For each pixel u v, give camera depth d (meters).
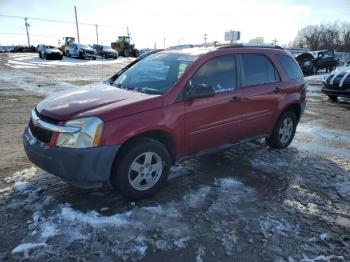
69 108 3.75
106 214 3.69
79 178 3.59
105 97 4.06
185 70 4.37
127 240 3.26
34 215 3.59
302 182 4.76
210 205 3.99
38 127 3.77
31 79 16.52
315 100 12.72
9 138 6.28
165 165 4.14
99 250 3.11
